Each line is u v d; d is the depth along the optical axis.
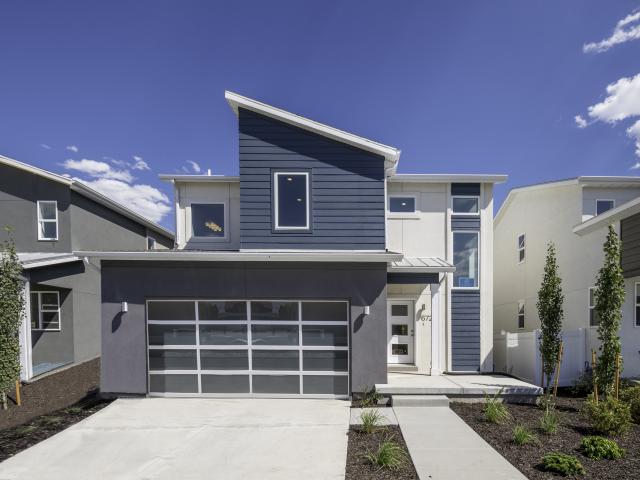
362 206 9.12
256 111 9.19
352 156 9.17
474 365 10.49
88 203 12.98
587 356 9.68
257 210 9.08
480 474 4.70
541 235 13.61
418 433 6.09
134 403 7.91
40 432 6.34
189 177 10.92
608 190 11.98
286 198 9.13
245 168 9.14
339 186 9.15
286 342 8.45
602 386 7.38
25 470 5.02
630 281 10.00
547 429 6.05
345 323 8.45
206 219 11.15
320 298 8.41
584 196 11.95
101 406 7.84
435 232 10.81
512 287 15.55
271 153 9.18
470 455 5.25
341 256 8.09
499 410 6.89
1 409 7.93
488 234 10.79
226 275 8.45
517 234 15.17
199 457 5.37
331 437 6.04
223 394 8.34
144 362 8.34
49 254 11.48
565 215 12.52
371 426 6.19
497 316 17.00
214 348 8.44
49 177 11.86
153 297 8.41
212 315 8.49
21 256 10.90
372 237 9.07
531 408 7.52
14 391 9.26
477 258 10.78
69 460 5.31
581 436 5.96
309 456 5.35
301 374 8.39
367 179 9.16
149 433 6.25
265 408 7.57
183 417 7.02
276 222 9.09
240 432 6.28
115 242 14.66
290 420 6.84
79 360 12.35
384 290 8.37
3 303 7.88
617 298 7.28
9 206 12.07
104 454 5.49
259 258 8.10
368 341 8.30
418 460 5.10
